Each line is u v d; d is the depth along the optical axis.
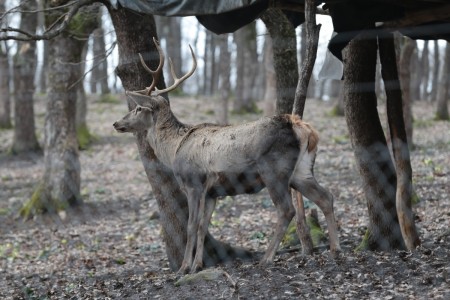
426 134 26.84
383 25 9.72
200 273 8.48
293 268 8.50
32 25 25.45
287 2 9.59
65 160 17.42
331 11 8.87
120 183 21.25
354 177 17.78
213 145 8.48
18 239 15.65
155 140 9.19
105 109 41.41
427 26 9.51
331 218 8.48
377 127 9.82
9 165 25.59
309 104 42.84
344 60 9.87
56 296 9.71
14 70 27.31
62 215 17.17
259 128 8.20
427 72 44.22
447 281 7.70
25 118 27.48
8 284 11.20
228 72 29.14
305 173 8.35
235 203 16.30
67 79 17.42
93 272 11.42
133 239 14.57
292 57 11.30
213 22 9.30
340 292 7.54
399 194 9.49
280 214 8.23
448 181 16.20
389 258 8.83
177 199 9.84
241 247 11.08
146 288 8.82
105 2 9.62
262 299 7.48
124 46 9.76
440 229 11.27
